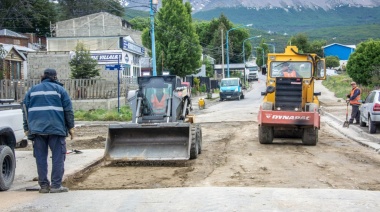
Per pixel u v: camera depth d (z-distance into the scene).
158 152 12.98
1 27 60.03
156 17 53.66
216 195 8.18
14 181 10.74
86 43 53.00
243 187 9.35
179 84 14.55
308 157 14.27
